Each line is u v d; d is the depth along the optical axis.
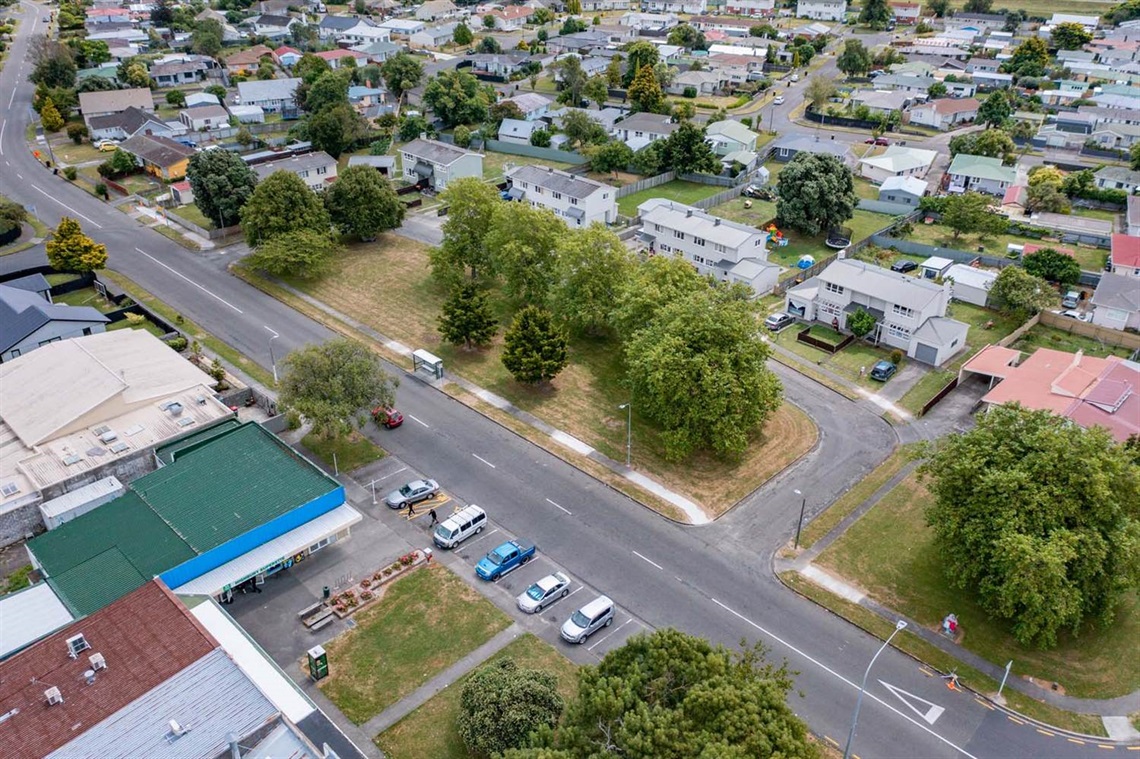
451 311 86.62
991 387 84.75
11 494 61.78
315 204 107.50
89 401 69.81
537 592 57.56
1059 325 97.56
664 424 75.00
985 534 53.91
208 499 61.88
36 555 56.38
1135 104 175.38
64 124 162.12
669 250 113.12
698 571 61.31
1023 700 51.28
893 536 64.44
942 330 89.94
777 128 179.00
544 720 45.00
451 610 57.16
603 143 154.00
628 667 43.28
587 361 88.88
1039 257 106.62
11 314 85.88
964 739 48.78
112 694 43.03
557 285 92.06
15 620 50.69
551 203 125.12
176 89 184.00
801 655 54.34
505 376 85.88
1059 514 52.53
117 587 53.53
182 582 55.06
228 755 40.38
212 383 76.94
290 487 63.34
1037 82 197.50
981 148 151.00
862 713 50.34
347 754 43.03
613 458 73.62
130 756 39.69
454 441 75.75
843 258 111.75
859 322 91.69
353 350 71.88
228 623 50.97
